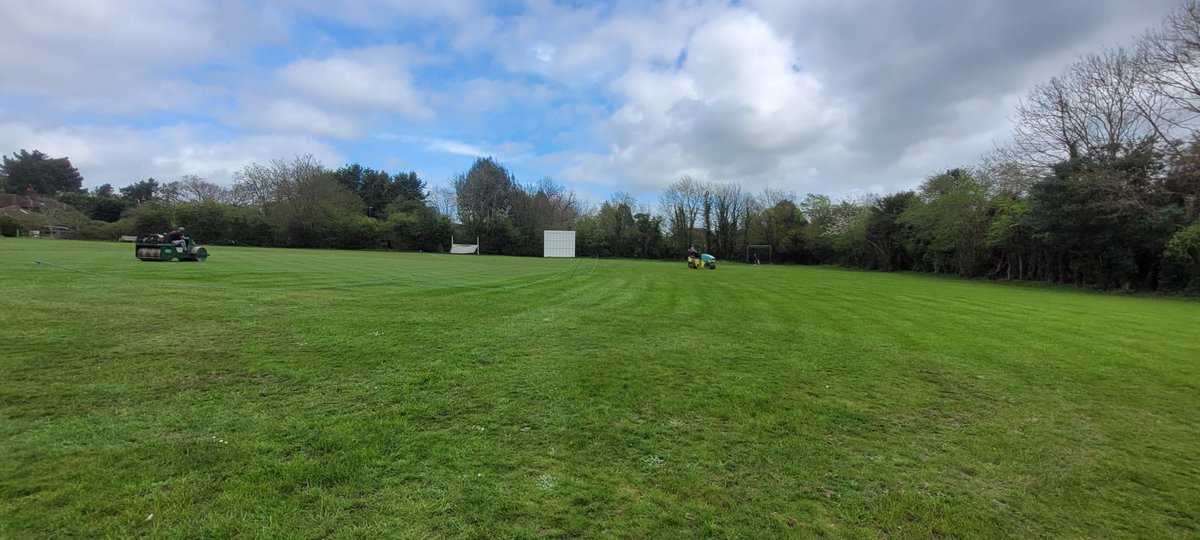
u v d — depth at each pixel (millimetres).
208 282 11719
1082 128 26000
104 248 25344
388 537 2410
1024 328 10086
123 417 3660
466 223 58188
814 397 5012
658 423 4117
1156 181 23500
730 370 5938
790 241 57719
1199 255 21531
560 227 62281
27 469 2836
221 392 4320
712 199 61625
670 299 13531
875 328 9492
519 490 2922
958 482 3301
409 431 3676
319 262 22328
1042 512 2961
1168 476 3490
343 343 6285
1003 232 30750
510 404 4391
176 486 2744
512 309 10133
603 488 3002
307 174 50562
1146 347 8352
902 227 44312
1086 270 26844
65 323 6453
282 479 2877
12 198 65625
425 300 10766
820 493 3074
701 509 2818
